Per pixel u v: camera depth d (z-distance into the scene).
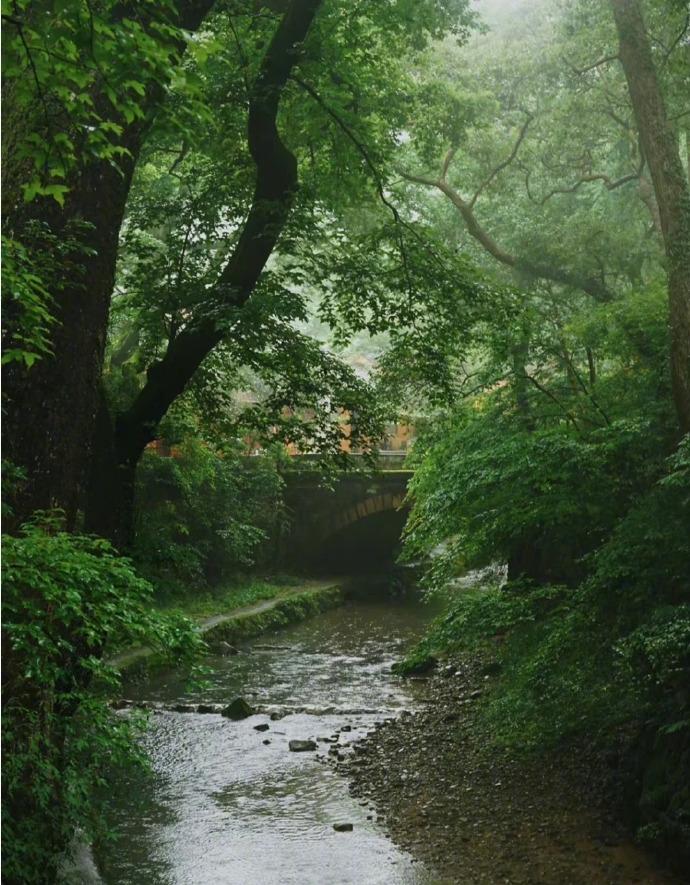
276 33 10.35
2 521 6.72
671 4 13.79
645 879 8.09
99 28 4.91
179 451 21.38
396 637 21.56
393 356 12.85
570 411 11.65
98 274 7.54
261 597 24.06
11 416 7.02
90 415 7.64
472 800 10.09
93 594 5.20
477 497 10.91
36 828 6.04
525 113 18.75
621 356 12.13
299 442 12.34
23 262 6.15
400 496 28.25
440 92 16.36
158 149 13.45
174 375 10.17
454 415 13.35
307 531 28.89
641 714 9.72
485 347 13.74
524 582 11.09
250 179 12.16
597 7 16.41
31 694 6.03
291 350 11.51
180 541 23.12
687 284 9.88
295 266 12.01
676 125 15.84
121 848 9.09
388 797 10.49
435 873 8.47
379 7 12.21
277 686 16.55
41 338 5.64
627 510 10.22
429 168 17.83
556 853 8.70
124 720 6.60
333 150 12.79
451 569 11.82
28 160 7.13
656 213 16.62
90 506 9.56
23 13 5.74
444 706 14.31
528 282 17.58
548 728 10.20
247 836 9.43
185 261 12.09
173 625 5.68
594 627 9.59
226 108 11.43
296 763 11.87
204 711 14.61
